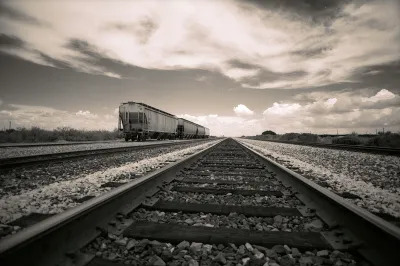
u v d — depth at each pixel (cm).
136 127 2641
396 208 365
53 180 552
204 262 200
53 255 184
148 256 208
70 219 206
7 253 150
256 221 298
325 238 242
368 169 784
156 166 773
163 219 298
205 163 868
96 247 218
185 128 4684
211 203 375
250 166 783
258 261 199
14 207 332
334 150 1652
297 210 333
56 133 2766
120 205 297
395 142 2173
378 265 186
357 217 229
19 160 791
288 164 886
